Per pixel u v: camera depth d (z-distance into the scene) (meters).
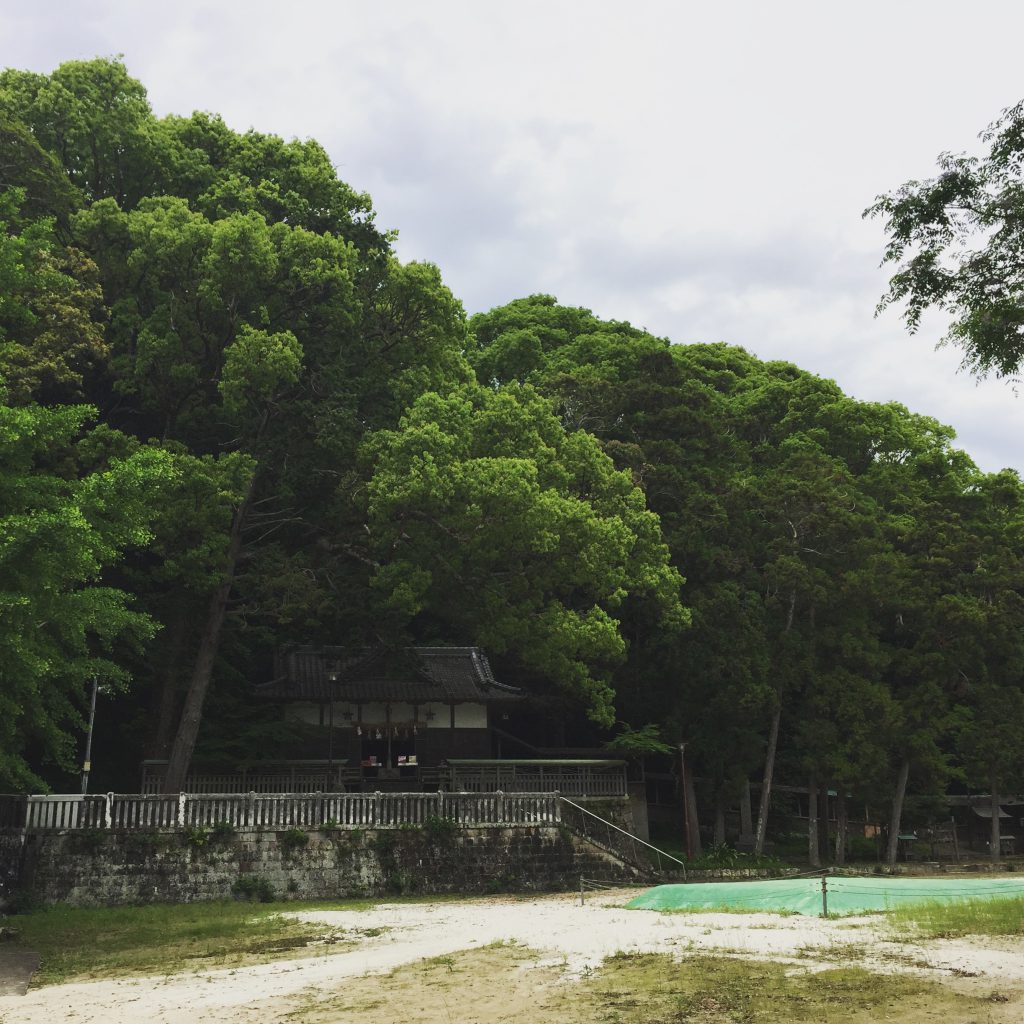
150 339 31.95
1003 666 41.66
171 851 24.09
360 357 35.97
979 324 15.98
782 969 12.19
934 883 22.64
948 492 50.59
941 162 15.79
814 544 41.53
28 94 36.47
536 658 31.98
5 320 28.83
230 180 37.19
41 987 13.98
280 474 33.69
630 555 34.91
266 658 40.34
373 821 26.06
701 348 67.94
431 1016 10.61
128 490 18.58
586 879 27.72
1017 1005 9.82
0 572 16.78
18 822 23.41
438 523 30.92
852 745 37.44
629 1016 10.04
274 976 13.75
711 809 41.47
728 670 36.62
